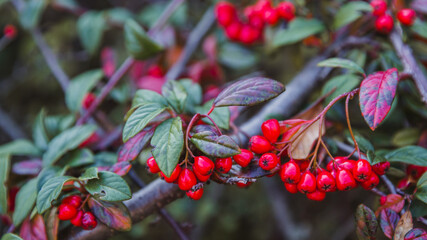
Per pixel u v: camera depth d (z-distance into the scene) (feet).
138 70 1.96
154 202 1.35
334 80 1.43
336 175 1.19
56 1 2.00
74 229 1.34
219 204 2.84
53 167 1.37
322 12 1.66
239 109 1.40
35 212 1.28
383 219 1.25
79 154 1.41
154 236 2.54
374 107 1.18
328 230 2.58
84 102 1.71
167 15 1.87
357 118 1.59
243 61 2.07
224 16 1.74
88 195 1.26
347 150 1.37
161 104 1.23
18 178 1.47
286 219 2.50
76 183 1.30
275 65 2.29
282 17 1.59
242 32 1.75
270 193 2.56
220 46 2.09
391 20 1.43
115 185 1.23
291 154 1.21
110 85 1.64
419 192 1.24
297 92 1.52
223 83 2.01
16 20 2.60
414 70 1.36
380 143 1.53
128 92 1.73
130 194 1.22
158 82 1.77
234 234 2.81
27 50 2.48
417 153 1.29
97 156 1.43
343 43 1.56
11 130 2.31
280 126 1.22
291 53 1.82
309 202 2.73
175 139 1.15
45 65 2.60
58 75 1.93
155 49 1.63
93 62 2.61
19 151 1.51
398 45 1.41
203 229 2.57
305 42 1.73
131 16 2.10
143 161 1.31
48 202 1.21
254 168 1.19
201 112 1.35
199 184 1.17
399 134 1.49
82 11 2.06
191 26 2.34
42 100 2.80
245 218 2.84
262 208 2.82
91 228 1.26
